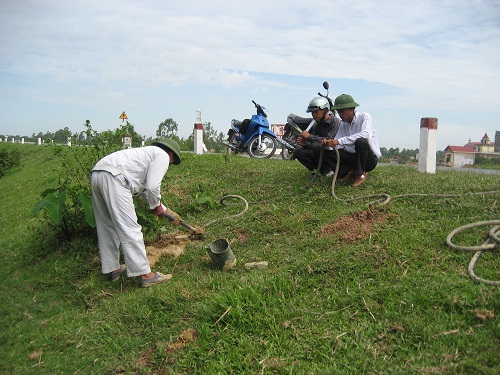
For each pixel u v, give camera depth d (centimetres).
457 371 273
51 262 558
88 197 547
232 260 448
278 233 508
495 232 422
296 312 352
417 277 369
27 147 2816
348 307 349
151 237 575
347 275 389
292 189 637
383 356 298
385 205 516
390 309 337
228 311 360
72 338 390
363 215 493
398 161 1451
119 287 468
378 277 379
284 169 760
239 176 757
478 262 380
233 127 1151
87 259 543
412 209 504
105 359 354
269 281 393
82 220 597
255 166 825
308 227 503
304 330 335
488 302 319
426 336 304
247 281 402
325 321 340
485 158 1377
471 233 429
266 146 1124
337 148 611
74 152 646
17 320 443
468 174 667
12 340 405
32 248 613
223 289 398
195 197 677
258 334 340
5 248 657
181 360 330
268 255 463
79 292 468
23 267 572
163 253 509
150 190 463
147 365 337
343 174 628
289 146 966
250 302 368
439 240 424
